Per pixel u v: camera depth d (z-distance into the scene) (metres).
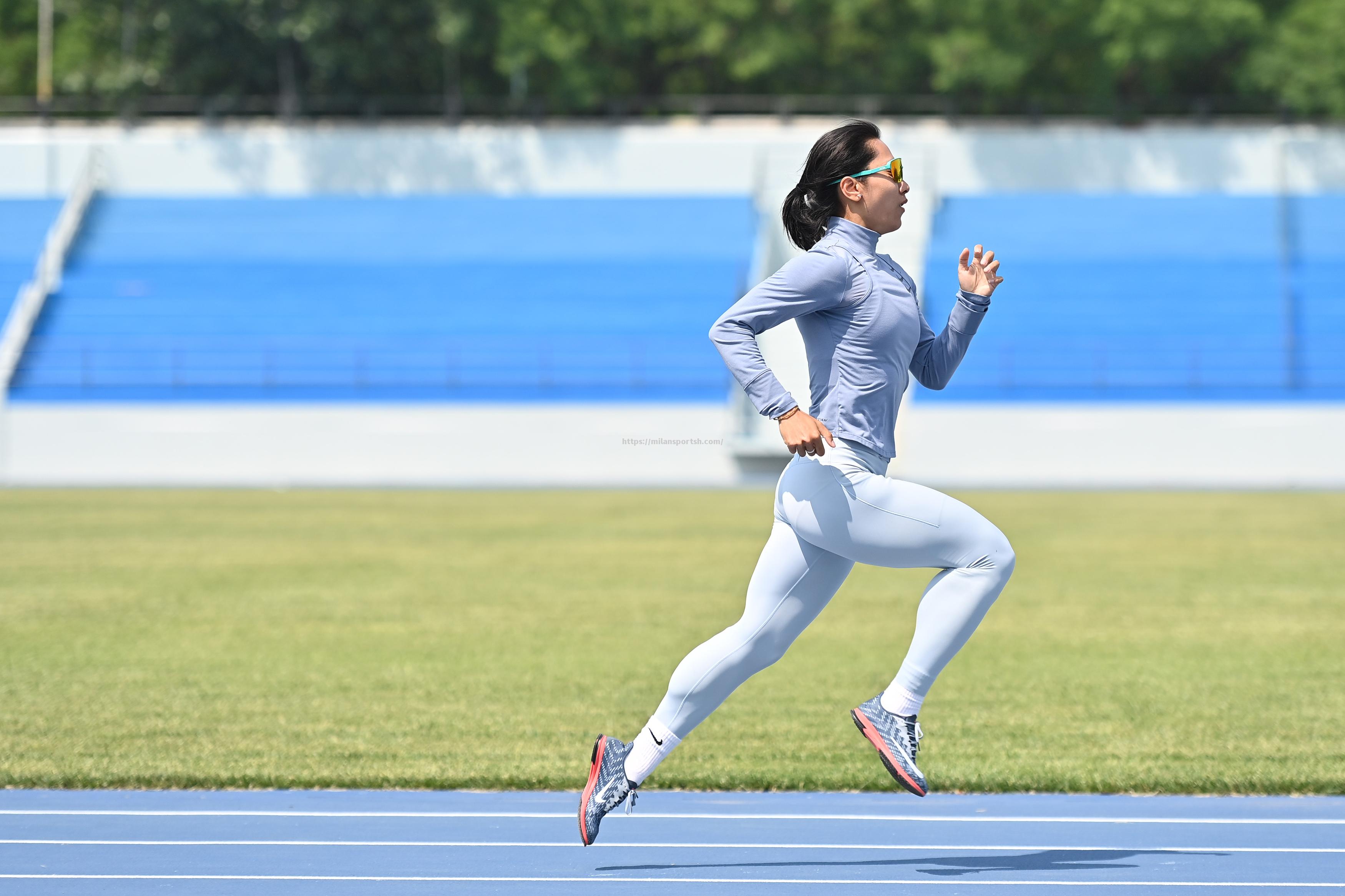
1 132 76.56
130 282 69.50
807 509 9.45
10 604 24.83
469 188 77.81
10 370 62.69
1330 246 70.12
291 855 10.30
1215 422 57.38
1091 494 51.84
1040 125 79.94
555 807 11.77
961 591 9.59
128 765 13.03
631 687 17.36
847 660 19.56
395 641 20.97
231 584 27.66
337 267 70.56
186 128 80.88
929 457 58.09
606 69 90.88
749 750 13.93
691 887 9.50
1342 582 28.02
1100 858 10.26
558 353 64.69
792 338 61.97
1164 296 66.44
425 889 9.48
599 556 32.47
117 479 59.47
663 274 69.69
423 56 86.94
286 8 83.38
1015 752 13.77
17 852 10.38
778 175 76.56
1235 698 16.72
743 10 90.44
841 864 10.09
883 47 93.12
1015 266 68.69
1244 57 86.50
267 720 15.34
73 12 88.75
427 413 59.47
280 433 59.62
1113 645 20.67
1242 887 9.53
